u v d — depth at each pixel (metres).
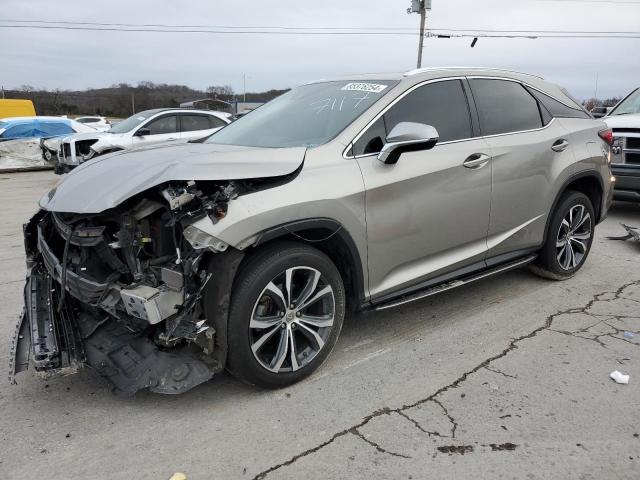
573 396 3.15
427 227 3.70
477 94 4.21
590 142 5.00
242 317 2.93
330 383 3.32
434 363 3.57
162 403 3.12
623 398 3.13
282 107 4.24
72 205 3.02
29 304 3.37
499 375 3.40
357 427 2.87
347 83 4.10
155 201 2.93
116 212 2.94
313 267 3.18
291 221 3.00
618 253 6.14
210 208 2.75
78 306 3.46
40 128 18.52
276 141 3.71
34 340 3.02
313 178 3.15
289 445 2.72
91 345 3.13
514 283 5.08
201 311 2.91
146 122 12.50
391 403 3.10
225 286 2.86
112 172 3.18
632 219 8.07
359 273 3.41
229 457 2.64
